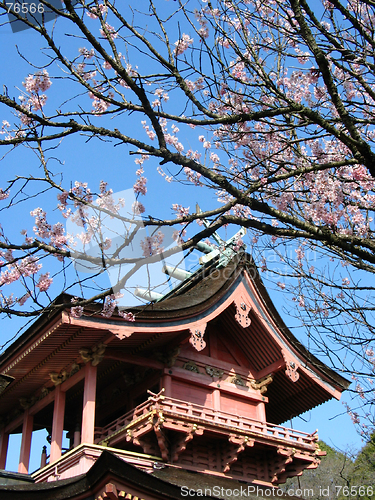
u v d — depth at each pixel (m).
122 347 14.62
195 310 15.11
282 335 16.61
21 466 15.34
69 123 5.73
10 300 6.21
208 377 16.14
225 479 14.73
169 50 6.76
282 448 15.63
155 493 11.02
